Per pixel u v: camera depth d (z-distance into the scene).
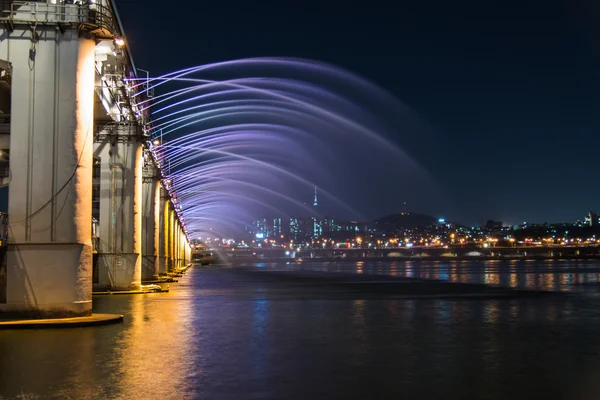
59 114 21.62
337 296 36.59
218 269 127.25
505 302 31.84
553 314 24.58
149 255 51.00
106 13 22.55
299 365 12.77
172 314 23.97
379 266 170.50
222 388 10.60
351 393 10.27
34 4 21.62
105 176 39.38
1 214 23.81
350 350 14.80
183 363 12.95
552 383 11.05
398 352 14.52
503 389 10.58
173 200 82.25
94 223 48.34
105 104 35.75
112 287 38.81
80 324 19.62
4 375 11.62
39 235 21.14
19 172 21.34
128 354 14.08
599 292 42.62
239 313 24.48
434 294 39.50
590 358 13.66
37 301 20.80
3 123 28.00
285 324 20.47
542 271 109.56
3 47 21.58
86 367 12.43
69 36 21.84
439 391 10.41
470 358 13.68
